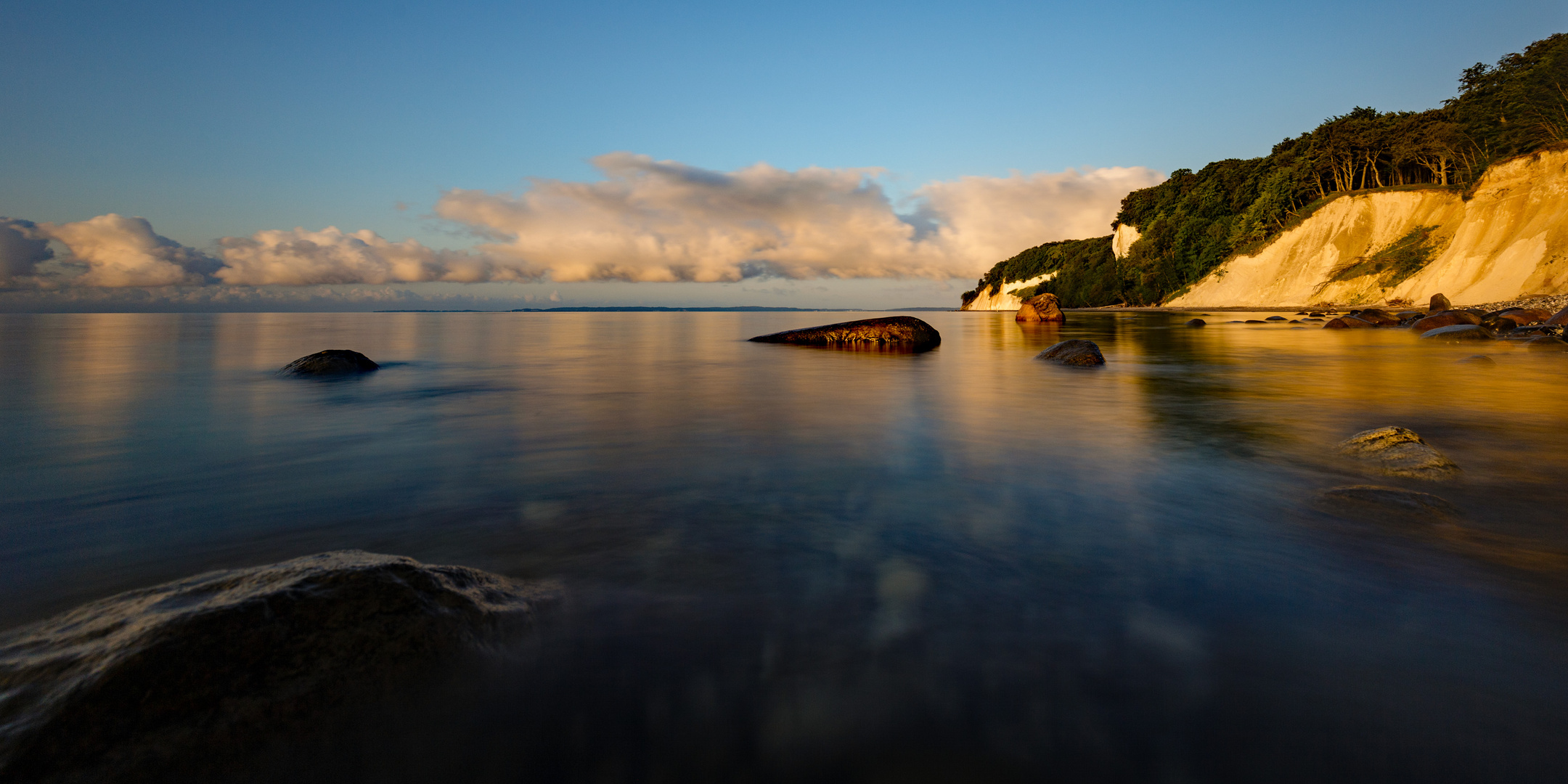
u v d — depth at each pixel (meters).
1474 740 1.59
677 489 3.82
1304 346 17.20
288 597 1.88
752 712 1.69
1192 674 1.86
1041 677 1.84
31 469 4.34
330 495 3.70
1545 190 41.31
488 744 1.58
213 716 1.57
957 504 3.52
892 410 6.97
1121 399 7.86
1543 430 5.66
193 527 3.16
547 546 2.86
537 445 5.13
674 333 26.75
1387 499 3.47
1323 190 67.88
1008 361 13.55
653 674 1.85
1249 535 3.02
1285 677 1.85
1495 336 17.77
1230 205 75.62
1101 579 2.51
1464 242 44.38
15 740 1.46
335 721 1.62
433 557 2.72
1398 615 2.22
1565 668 1.90
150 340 20.39
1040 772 1.50
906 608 2.25
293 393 8.48
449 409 7.04
